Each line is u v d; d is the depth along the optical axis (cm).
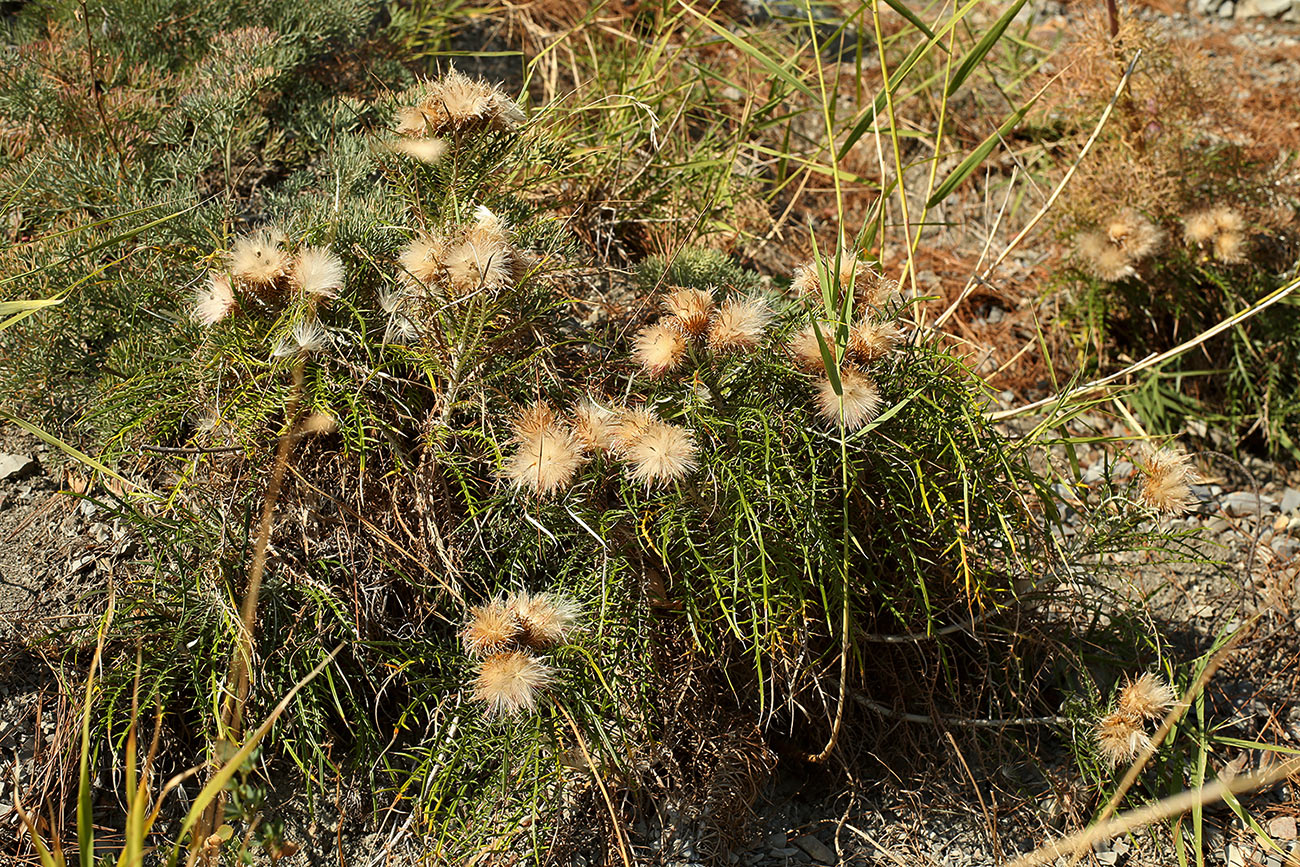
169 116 137
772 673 117
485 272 113
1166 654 131
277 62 141
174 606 119
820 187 173
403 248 123
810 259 158
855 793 122
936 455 120
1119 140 157
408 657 120
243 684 112
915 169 180
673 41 186
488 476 121
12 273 125
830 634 119
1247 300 154
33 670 119
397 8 158
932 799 123
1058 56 181
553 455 110
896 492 121
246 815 105
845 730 123
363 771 119
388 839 117
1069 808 122
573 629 111
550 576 121
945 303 158
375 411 122
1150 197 153
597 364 126
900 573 123
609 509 119
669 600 119
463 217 120
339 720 120
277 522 120
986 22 208
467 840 115
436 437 118
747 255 156
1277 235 154
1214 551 142
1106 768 121
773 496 115
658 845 118
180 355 121
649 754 118
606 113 152
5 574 122
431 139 119
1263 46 227
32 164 131
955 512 121
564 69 177
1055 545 125
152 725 118
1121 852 121
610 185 147
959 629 121
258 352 117
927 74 188
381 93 143
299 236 124
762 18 199
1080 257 152
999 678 127
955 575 121
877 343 115
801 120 182
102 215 129
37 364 124
